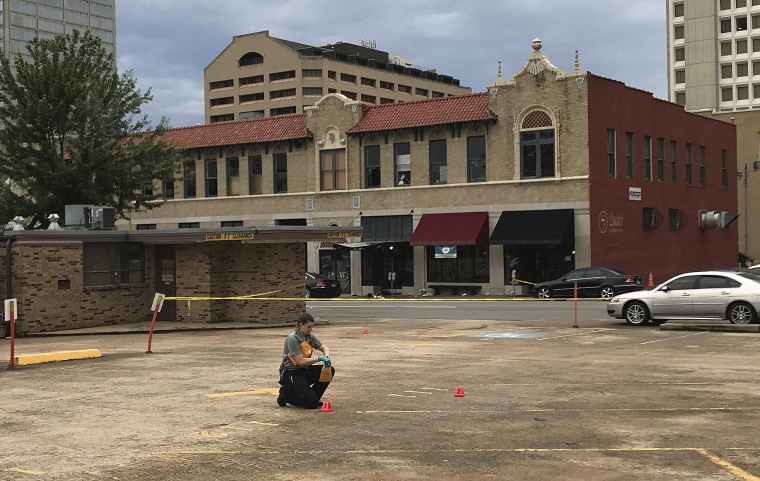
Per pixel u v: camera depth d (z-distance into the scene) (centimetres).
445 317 3147
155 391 1427
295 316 2920
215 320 2895
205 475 896
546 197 4459
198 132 5622
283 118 5416
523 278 4531
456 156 4741
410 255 4916
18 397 1389
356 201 5044
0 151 3672
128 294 2875
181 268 2919
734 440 1007
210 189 5575
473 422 1138
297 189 5262
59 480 883
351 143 5062
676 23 12106
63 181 3591
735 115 7031
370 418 1178
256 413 1224
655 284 4928
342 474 888
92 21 15012
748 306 2342
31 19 14075
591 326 2588
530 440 1027
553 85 4441
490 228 4609
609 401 1277
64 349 2111
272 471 907
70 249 2672
